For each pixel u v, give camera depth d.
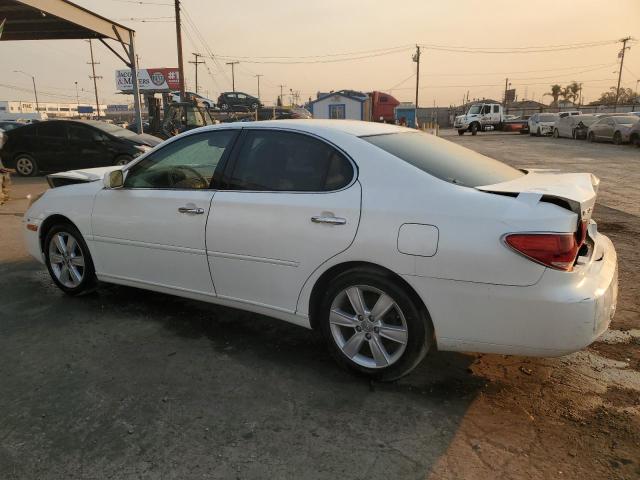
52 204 4.61
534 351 2.74
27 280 5.16
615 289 2.95
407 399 3.05
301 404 3.00
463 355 3.58
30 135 12.73
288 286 3.37
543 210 2.68
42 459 2.54
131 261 4.16
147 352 3.64
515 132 40.38
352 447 2.63
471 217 2.76
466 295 2.78
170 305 4.51
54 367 3.43
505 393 3.11
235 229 3.50
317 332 3.98
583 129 27.36
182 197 3.80
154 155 4.08
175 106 17.22
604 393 3.10
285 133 3.50
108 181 4.07
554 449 2.60
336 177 3.22
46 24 15.53
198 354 3.62
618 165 15.16
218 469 2.47
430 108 63.94
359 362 3.24
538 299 2.64
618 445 2.62
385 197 3.01
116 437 2.70
